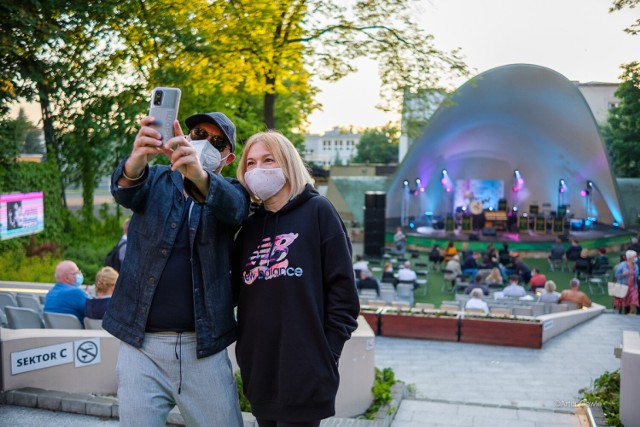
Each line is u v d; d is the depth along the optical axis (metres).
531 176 45.22
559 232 34.31
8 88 17.39
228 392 2.45
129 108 17.44
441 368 10.24
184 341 2.36
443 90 15.20
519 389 8.88
